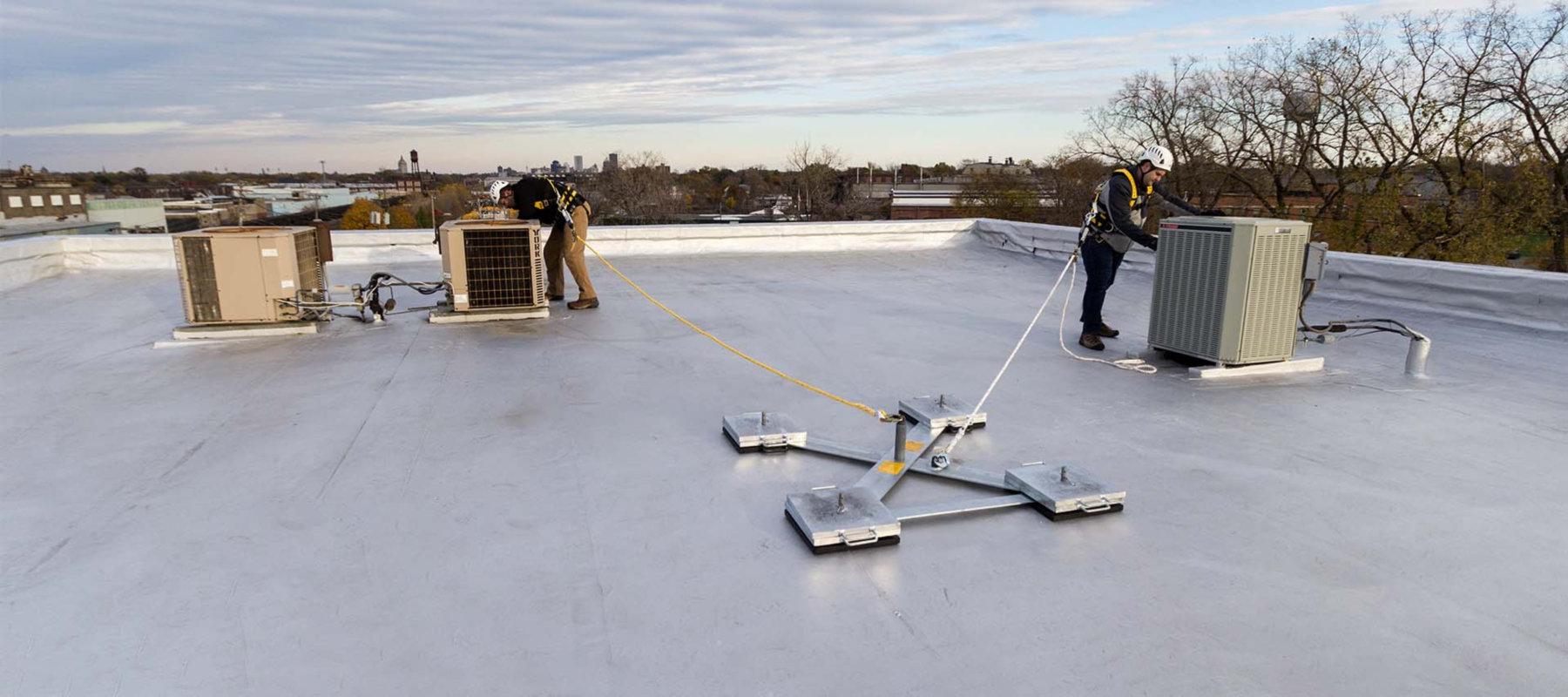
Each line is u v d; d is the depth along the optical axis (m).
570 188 6.25
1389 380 4.39
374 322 5.79
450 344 5.14
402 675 1.84
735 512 2.71
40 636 1.98
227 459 3.17
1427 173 22.92
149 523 2.61
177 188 50.72
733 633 2.02
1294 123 25.12
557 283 6.75
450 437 3.42
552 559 2.38
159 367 4.55
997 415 3.78
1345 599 2.21
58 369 4.49
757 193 48.41
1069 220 35.56
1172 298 4.71
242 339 5.26
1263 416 3.77
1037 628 2.05
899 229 10.84
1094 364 4.77
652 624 2.05
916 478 3.03
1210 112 26.92
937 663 1.91
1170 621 2.09
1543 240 21.39
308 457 3.19
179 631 2.01
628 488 2.90
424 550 2.43
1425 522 2.68
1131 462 3.20
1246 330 4.36
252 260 5.23
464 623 2.05
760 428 3.35
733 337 5.42
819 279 8.13
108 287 7.31
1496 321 5.66
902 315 6.27
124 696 1.76
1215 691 1.81
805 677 1.85
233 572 2.30
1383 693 1.81
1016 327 5.85
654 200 39.16
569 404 3.90
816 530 2.40
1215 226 4.37
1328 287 6.80
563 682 1.82
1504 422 3.68
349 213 28.98
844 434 3.51
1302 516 2.72
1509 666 1.91
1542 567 2.39
